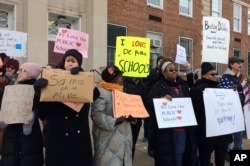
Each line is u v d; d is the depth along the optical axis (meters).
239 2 19.20
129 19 12.83
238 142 6.21
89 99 3.45
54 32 10.56
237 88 5.46
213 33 6.03
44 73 3.41
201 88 4.70
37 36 9.38
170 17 14.73
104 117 3.74
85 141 3.52
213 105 4.62
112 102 3.88
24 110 3.51
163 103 4.34
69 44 5.41
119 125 3.88
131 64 5.40
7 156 3.50
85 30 10.90
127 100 4.00
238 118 4.85
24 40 6.03
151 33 13.93
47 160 3.43
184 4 15.78
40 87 3.36
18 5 9.35
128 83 5.30
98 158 3.83
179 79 4.71
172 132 4.33
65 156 3.42
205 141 4.68
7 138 3.54
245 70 19.66
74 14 10.63
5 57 5.39
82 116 3.54
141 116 3.99
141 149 6.96
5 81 4.34
